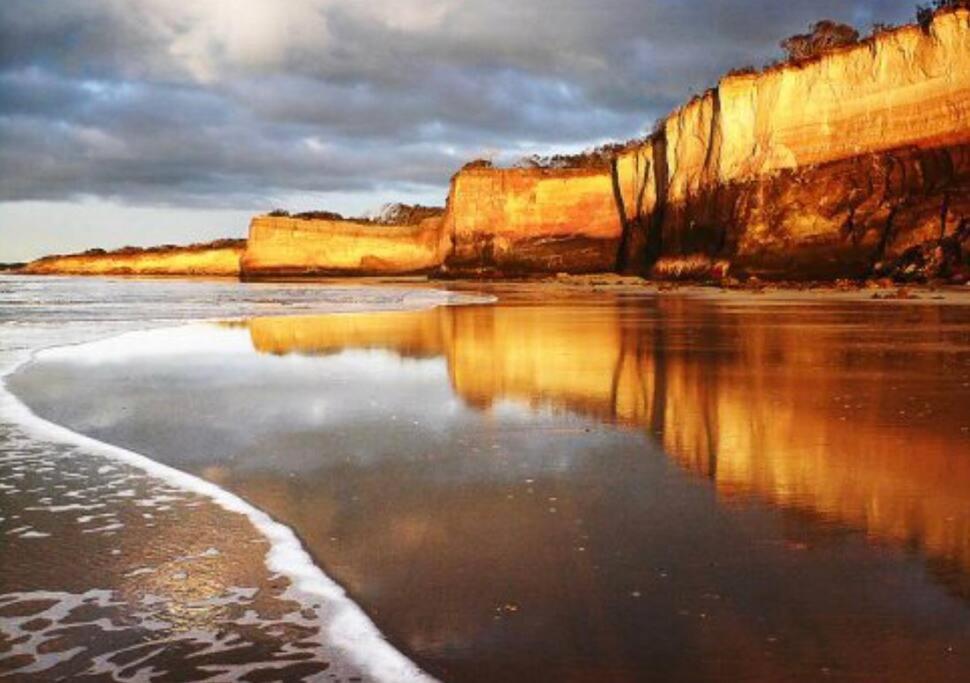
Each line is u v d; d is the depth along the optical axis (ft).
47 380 43.60
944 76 134.62
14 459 25.86
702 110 187.93
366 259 349.82
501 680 11.89
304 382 42.42
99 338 69.21
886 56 143.02
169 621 14.10
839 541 17.04
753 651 12.49
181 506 20.75
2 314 105.81
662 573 15.57
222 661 12.69
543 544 17.39
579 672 12.04
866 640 12.74
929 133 135.54
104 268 546.26
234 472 24.08
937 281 122.42
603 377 41.83
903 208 135.95
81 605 14.78
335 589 15.29
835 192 146.10
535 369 45.50
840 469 22.74
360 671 12.26
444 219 315.99
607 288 182.60
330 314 102.12
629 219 239.71
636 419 30.78
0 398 37.63
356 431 29.73
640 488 21.44
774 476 22.20
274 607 14.55
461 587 15.20
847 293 118.73
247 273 358.64
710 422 29.73
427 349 57.52
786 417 30.17
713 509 19.47
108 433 29.86
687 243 184.55
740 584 14.96
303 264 353.31
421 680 11.95
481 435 28.66
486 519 19.22
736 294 130.93
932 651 12.36
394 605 14.49
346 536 18.28
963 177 129.70
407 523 19.08
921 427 27.91
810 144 151.84
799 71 156.56
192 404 35.86
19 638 13.53
